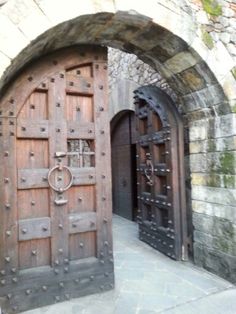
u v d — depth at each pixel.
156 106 3.51
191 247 3.31
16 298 2.24
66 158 2.43
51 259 2.38
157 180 3.68
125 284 2.72
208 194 2.95
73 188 2.48
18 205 2.28
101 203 2.58
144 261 3.31
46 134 2.36
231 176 2.67
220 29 2.66
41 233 2.34
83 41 2.47
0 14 1.82
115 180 6.14
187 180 3.33
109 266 2.60
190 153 3.18
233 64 2.68
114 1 2.12
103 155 2.59
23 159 2.30
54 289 2.38
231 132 2.65
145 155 4.00
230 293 2.52
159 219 3.66
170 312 2.23
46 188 2.38
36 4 1.91
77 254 2.50
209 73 2.61
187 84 2.91
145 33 2.45
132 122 5.33
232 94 2.64
